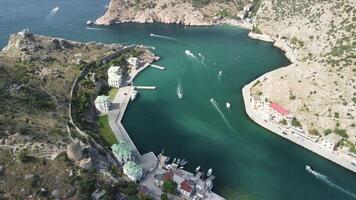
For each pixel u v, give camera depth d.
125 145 199.62
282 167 195.62
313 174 190.25
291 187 183.00
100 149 196.88
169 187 175.50
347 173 190.00
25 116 199.25
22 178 163.50
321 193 179.38
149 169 192.62
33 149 174.50
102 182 172.50
